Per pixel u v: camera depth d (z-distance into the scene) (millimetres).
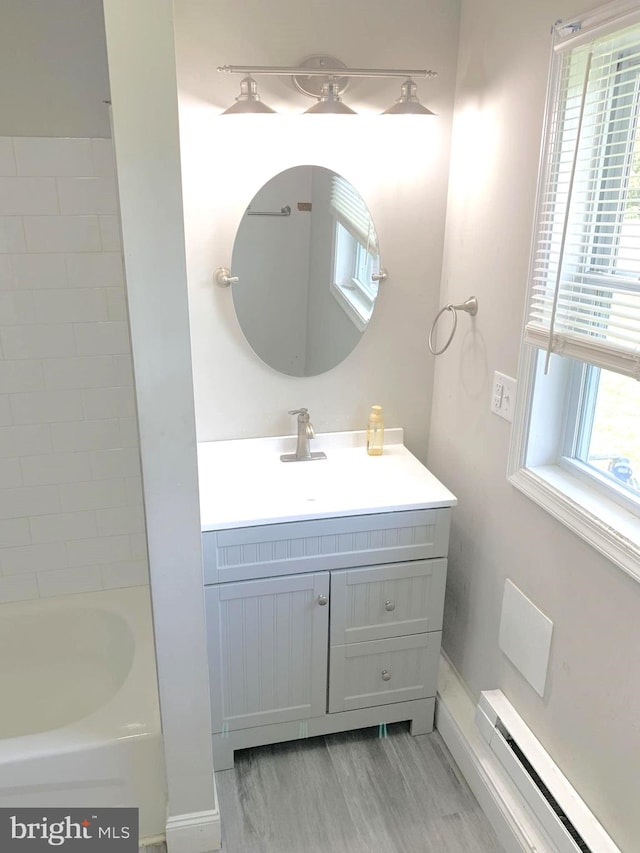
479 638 2098
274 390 2289
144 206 1285
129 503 2309
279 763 2074
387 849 1804
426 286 2293
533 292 1663
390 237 2217
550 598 1681
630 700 1405
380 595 2002
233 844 1812
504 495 1887
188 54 1909
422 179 2176
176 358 1383
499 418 1896
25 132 2014
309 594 1936
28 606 2277
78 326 2100
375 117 2090
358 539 1926
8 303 2031
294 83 1997
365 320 2277
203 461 2191
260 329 2201
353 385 2344
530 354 1693
